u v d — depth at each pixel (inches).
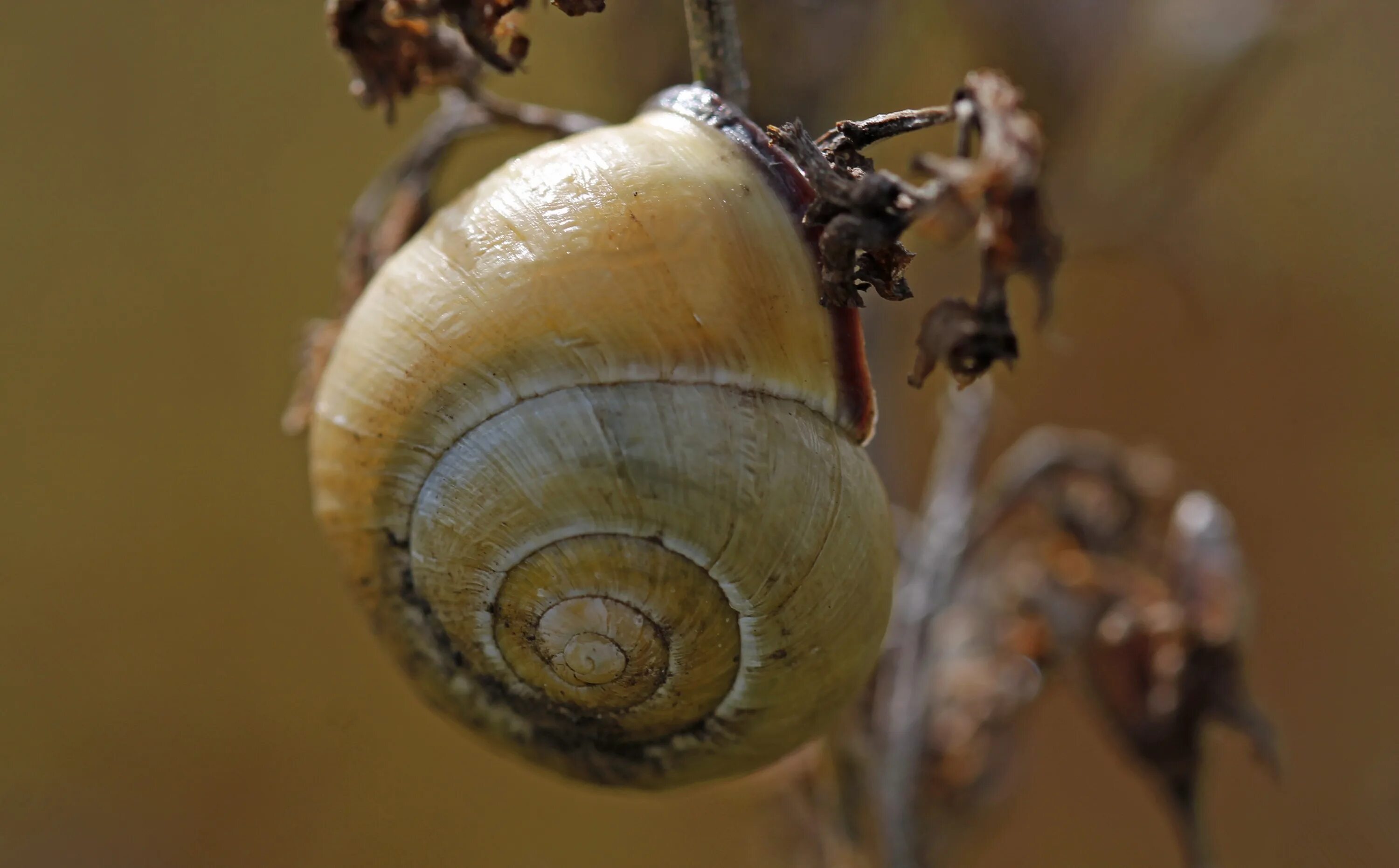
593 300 5.4
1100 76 6.8
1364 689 11.5
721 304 5.5
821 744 6.3
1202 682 6.3
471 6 5.7
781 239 5.5
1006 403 6.6
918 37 6.7
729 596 5.5
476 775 11.3
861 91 6.6
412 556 5.6
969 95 5.6
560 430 5.5
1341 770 11.3
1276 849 11.1
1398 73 12.0
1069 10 6.7
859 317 5.6
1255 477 11.7
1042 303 5.5
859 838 6.3
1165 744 6.4
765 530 5.5
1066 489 6.5
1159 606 6.4
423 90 5.9
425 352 5.5
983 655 6.5
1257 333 8.8
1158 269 7.2
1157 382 11.3
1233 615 6.3
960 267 6.7
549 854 11.3
